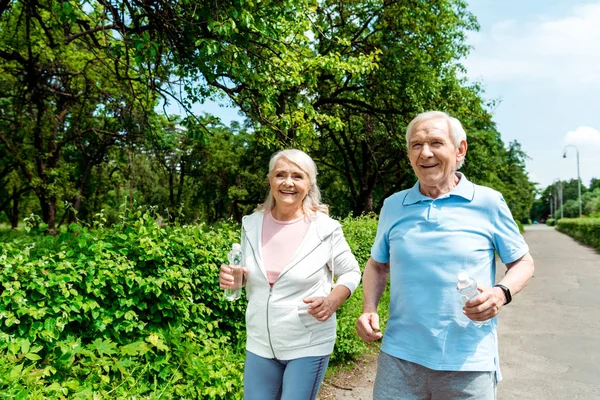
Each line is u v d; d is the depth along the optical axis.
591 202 70.38
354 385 4.69
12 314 2.96
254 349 2.57
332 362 5.26
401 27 15.05
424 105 15.17
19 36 13.16
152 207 4.25
